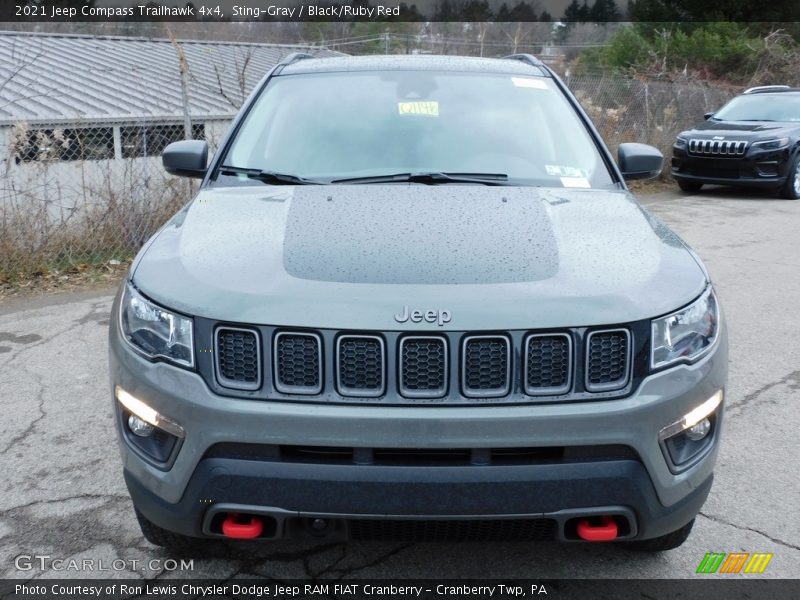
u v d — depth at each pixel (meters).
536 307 2.20
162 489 2.26
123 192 7.70
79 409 4.14
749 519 3.12
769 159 12.33
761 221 10.42
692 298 2.38
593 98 15.70
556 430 2.13
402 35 18.47
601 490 2.15
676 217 10.76
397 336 2.15
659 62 23.36
